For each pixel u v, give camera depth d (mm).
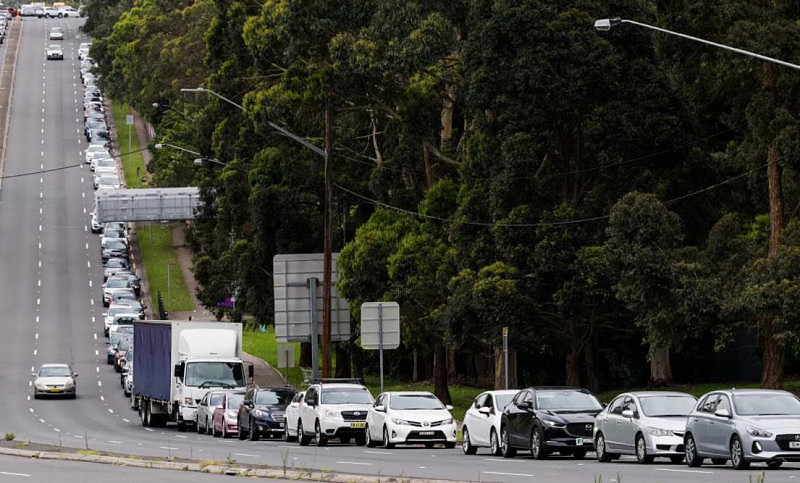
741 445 66875
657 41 133500
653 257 119312
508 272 131625
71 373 176750
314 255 145375
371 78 148500
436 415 99500
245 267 174500
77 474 66312
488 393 90500
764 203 131375
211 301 195125
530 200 135625
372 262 146875
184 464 71688
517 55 132250
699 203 140625
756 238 135375
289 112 166375
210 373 132500
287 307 144500
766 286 111812
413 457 85125
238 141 182625
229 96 186750
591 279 128000
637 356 166000
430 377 186875
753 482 57062
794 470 66375
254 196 170625
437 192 146625
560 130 136625
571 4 132750
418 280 142625
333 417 103688
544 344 135375
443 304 141750
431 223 147750
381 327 115062
